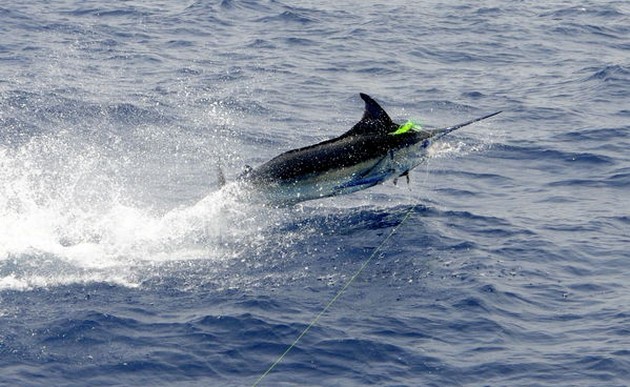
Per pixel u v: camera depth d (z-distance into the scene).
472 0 56.34
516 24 50.62
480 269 21.38
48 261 21.78
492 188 27.53
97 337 18.42
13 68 40.53
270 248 22.69
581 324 19.06
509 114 35.66
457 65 43.56
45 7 51.56
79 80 39.22
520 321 19.22
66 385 16.94
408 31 49.25
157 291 20.41
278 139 32.78
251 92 38.47
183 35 47.50
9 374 17.17
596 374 17.25
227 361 17.77
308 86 39.69
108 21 49.44
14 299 19.91
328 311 19.56
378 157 23.41
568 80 40.41
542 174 28.83
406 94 38.88
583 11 52.84
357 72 42.16
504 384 17.05
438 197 26.55
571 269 21.64
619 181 27.91
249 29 49.16
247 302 19.84
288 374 17.36
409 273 21.27
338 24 50.44
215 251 22.53
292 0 55.22
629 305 19.78
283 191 23.30
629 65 41.69
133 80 39.69
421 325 18.98
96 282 20.75
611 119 34.53
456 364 17.64
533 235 23.52
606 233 23.75
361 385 17.02
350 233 23.59
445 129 23.98
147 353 17.92
